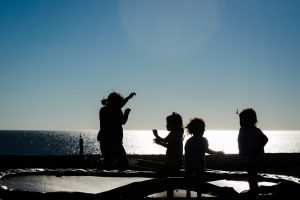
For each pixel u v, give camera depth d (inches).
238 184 205.3
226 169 525.7
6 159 594.2
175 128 230.2
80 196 136.8
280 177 193.6
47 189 184.1
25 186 184.4
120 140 281.4
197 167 190.9
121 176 216.8
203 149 192.9
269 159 650.8
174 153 226.8
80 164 554.6
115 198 136.9
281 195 147.4
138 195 159.3
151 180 163.2
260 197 144.6
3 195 139.3
